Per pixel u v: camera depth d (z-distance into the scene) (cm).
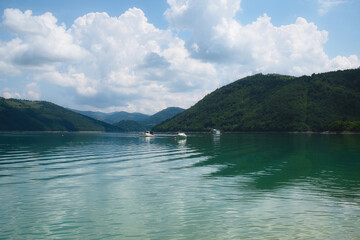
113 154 4559
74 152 4897
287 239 1204
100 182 2300
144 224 1377
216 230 1302
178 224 1377
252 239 1204
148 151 5175
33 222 1400
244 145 7038
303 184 2264
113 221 1417
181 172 2786
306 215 1507
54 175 2592
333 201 1775
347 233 1267
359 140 9531
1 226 1346
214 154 4609
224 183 2288
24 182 2289
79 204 1697
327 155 4494
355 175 2667
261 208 1628
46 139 10644
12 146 6419
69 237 1225
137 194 1928
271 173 2759
